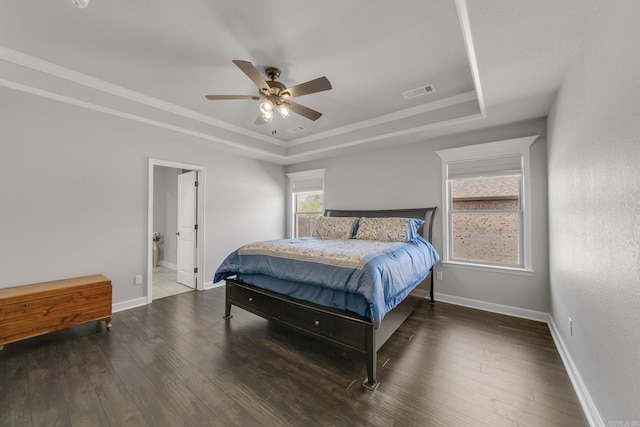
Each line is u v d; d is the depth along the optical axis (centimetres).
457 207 367
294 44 219
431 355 230
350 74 265
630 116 104
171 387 187
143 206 361
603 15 130
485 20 149
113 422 155
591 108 148
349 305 211
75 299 266
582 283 170
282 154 504
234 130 420
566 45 169
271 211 548
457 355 230
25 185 273
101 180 324
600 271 139
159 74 265
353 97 316
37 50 226
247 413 164
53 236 290
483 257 348
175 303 369
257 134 455
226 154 468
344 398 178
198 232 437
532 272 305
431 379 197
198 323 300
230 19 190
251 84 285
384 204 431
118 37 210
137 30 202
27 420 156
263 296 273
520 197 324
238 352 236
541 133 300
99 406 168
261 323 301
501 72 202
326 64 247
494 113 284
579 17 146
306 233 555
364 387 189
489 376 200
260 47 222
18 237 269
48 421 156
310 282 233
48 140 287
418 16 188
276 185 561
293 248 272
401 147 413
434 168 381
